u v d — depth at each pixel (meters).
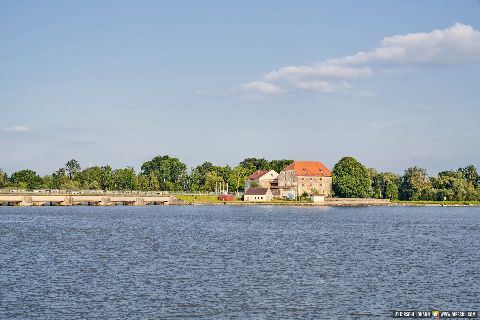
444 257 86.44
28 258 81.62
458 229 147.38
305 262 79.62
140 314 49.88
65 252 89.31
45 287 60.06
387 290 59.81
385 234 129.50
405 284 63.03
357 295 57.38
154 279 65.25
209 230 135.75
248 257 84.75
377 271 71.88
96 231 130.38
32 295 56.25
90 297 55.72
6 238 111.81
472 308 52.75
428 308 52.59
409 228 149.75
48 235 119.25
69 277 66.06
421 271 71.94
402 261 81.38
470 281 64.94
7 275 66.75
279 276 67.75
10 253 87.25
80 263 77.19
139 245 100.56
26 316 48.84
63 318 48.41
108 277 66.31
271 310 51.53
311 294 57.72
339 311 51.34
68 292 57.78
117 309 51.34
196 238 114.81
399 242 110.62
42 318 48.34
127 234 123.19
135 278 65.81
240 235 122.75
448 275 68.94
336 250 95.00
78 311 50.56
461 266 76.38
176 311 50.94
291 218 188.62
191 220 173.75
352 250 95.19
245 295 57.06
